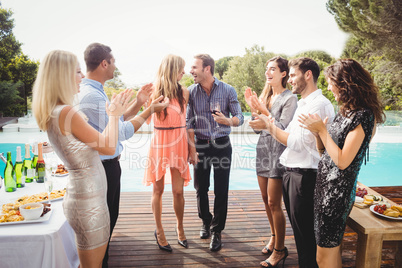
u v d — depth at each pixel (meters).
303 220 1.83
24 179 2.31
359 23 10.65
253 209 3.34
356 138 1.41
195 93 2.50
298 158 1.81
